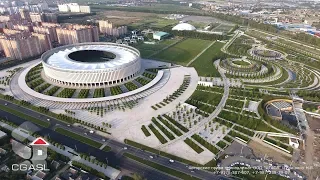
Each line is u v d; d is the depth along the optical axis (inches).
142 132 6761.8
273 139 6501.0
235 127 6963.6
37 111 7746.1
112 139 6481.3
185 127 6973.4
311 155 5954.7
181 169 5521.7
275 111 7741.1
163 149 6122.1
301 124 7096.5
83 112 7672.2
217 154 5959.6
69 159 5743.1
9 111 7736.2
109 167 5565.9
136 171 5472.4
